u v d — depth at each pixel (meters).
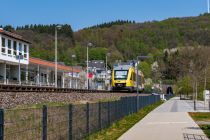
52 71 95.38
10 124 10.46
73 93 53.69
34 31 175.12
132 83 72.19
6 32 64.94
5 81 59.62
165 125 31.14
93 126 21.86
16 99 36.38
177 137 22.64
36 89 47.62
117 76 71.06
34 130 12.13
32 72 81.50
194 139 21.59
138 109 51.25
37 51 153.50
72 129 16.97
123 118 36.62
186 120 36.81
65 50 166.75
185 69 189.62
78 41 197.88
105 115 26.03
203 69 150.75
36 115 12.34
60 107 15.11
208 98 59.56
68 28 182.50
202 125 30.83
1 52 63.81
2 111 9.92
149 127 29.31
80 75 121.25
